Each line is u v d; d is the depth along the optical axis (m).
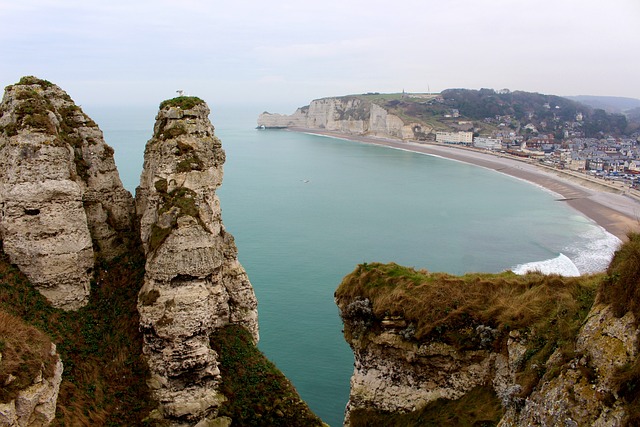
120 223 37.16
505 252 91.62
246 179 168.88
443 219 116.50
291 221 110.19
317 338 57.34
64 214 30.81
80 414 26.97
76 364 29.31
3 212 30.39
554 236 103.12
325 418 44.19
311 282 73.50
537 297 26.22
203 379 31.20
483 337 26.22
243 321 37.41
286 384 34.19
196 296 30.59
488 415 24.89
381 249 91.25
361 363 29.70
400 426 27.48
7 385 20.83
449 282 28.67
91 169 35.75
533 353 23.66
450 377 27.16
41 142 30.05
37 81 34.69
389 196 143.50
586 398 16.92
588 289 25.14
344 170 193.50
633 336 16.75
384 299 29.05
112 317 32.84
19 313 28.75
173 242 30.36
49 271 30.44
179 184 32.06
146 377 30.42
